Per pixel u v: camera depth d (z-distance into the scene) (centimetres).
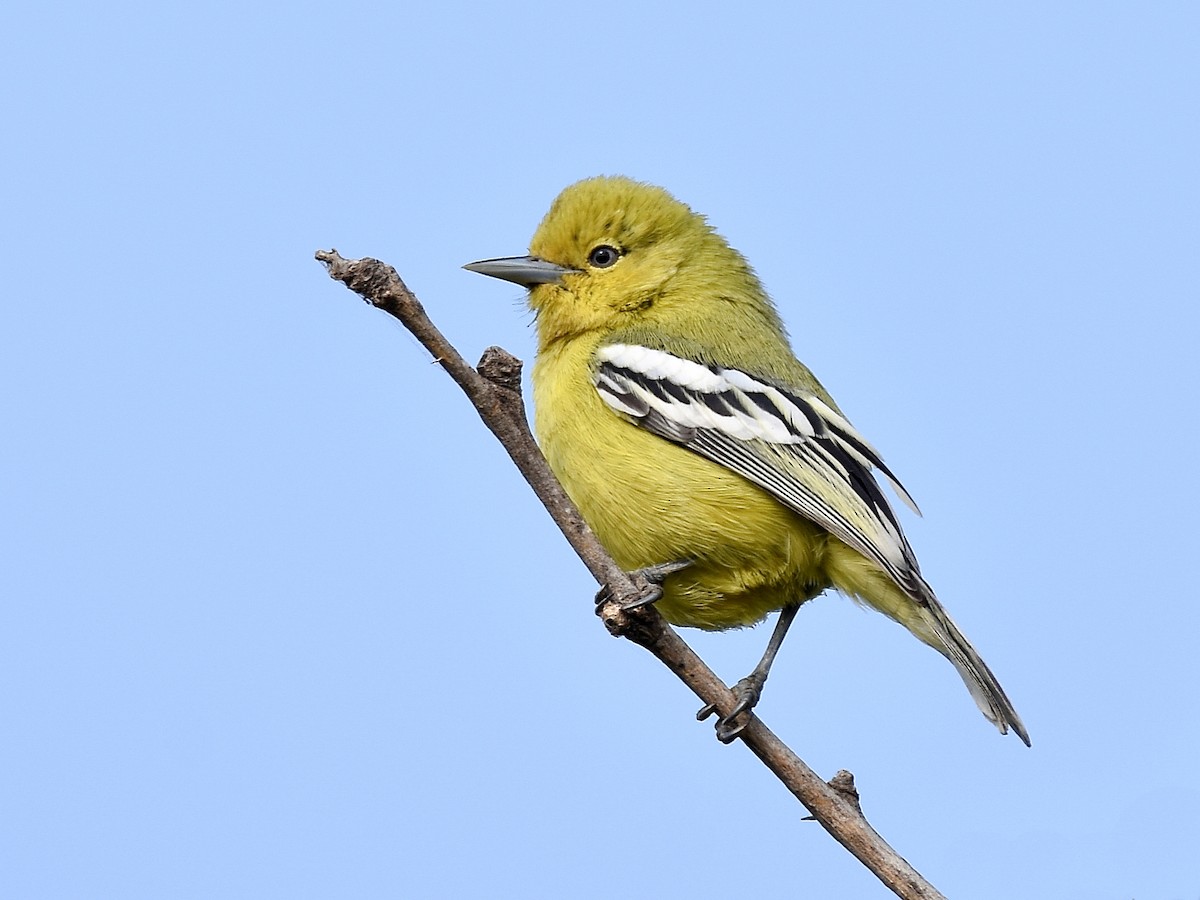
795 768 905
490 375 853
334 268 811
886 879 877
